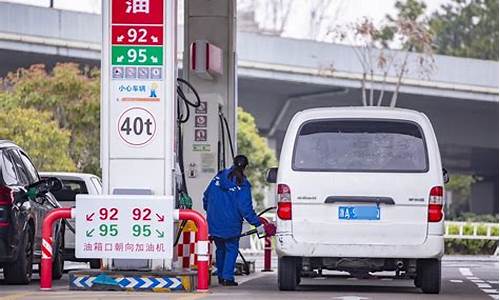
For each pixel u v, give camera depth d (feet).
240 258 222.48
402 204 149.79
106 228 145.48
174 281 146.51
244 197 169.07
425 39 568.41
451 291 169.58
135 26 150.61
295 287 155.33
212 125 213.66
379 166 150.41
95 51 465.88
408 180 150.00
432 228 149.59
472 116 616.39
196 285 148.87
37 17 453.58
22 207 165.27
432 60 565.94
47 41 455.22
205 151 213.46
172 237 145.28
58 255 187.11
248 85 549.13
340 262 151.53
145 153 151.02
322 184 149.79
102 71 150.92
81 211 145.79
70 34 461.37
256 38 525.75
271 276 208.33
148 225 145.28
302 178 150.20
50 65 478.18
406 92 570.05
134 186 150.92
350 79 549.54
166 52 150.61
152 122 150.92
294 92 569.64
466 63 577.02
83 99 406.00
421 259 151.53
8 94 407.85
